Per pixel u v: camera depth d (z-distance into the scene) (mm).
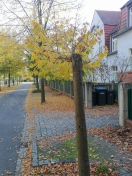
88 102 13156
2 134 8078
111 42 22906
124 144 6008
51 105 15484
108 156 5211
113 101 14234
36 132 8117
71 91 19266
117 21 24719
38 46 3455
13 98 23266
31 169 4770
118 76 17984
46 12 12203
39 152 5828
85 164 3201
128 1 17984
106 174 4227
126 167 4551
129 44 17719
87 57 3699
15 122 10336
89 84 13148
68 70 3412
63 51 3621
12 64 29875
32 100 19844
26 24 12422
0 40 13820
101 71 18688
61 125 9102
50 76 3557
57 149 5984
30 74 3586
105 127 8070
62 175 4332
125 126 7887
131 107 7777
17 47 13078
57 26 4008
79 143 3189
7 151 6148
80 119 3162
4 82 61406
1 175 4625
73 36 3734
